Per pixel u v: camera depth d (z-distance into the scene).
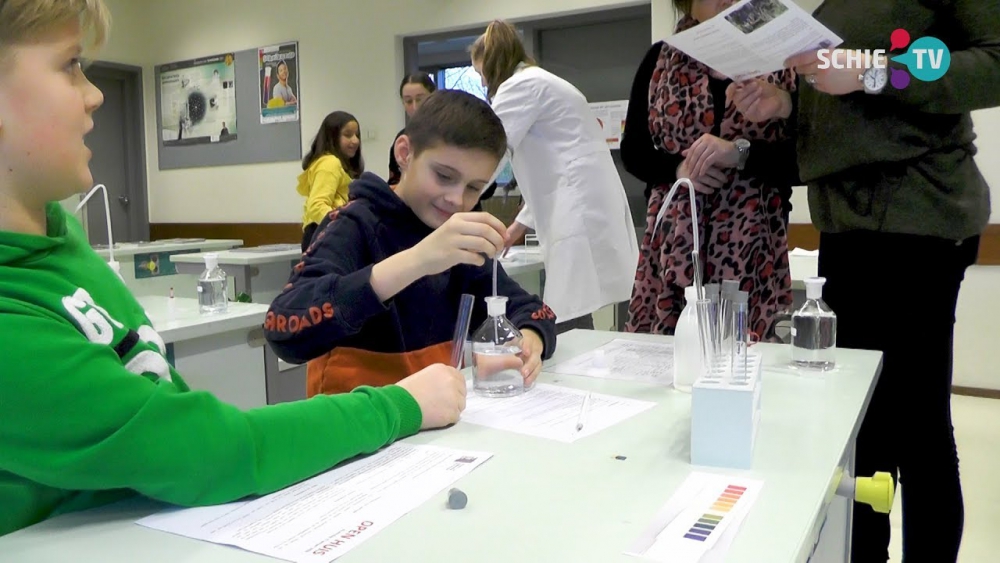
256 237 6.16
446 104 1.25
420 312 1.30
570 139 2.33
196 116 6.36
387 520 0.65
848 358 1.24
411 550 0.59
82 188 0.71
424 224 1.32
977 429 3.09
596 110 4.76
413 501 0.69
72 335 0.64
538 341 1.25
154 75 6.55
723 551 0.58
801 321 1.18
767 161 1.58
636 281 1.80
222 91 6.19
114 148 6.61
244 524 0.64
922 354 1.37
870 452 1.42
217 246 4.71
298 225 5.92
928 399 1.38
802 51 1.29
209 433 0.67
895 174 1.33
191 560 0.58
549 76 2.31
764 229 1.65
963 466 2.65
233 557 0.59
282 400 2.46
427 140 1.23
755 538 0.60
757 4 1.24
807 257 2.99
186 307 2.29
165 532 0.63
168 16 6.40
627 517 0.64
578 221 2.33
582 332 1.55
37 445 0.61
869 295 1.40
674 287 1.67
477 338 1.10
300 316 1.03
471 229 1.00
